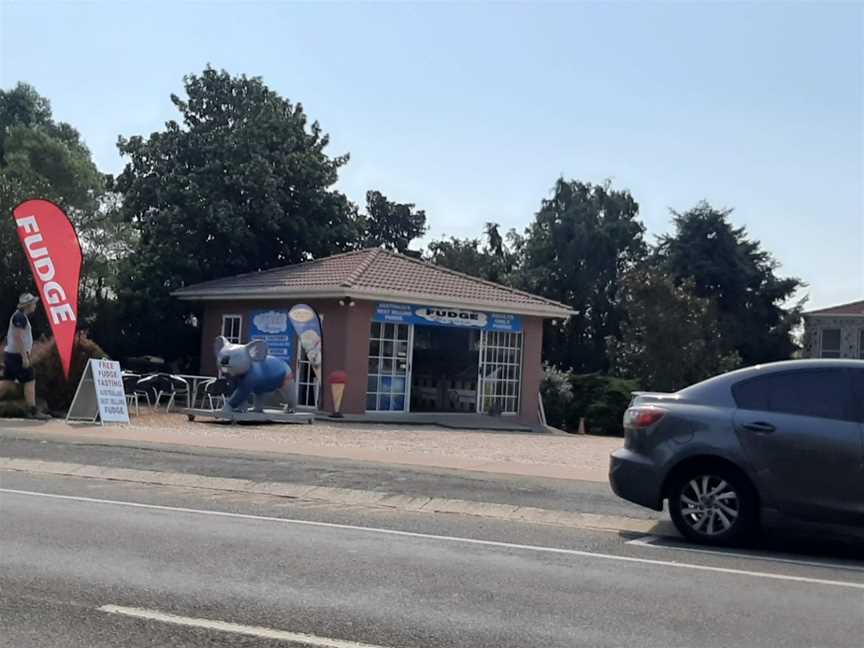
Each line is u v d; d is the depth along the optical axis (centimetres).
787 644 604
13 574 718
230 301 2527
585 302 4306
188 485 1194
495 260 4453
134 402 2158
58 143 3622
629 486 949
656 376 3391
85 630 593
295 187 2989
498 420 2412
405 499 1119
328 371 2261
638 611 669
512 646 585
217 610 642
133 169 2998
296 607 654
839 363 902
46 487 1144
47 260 1861
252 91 3084
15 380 1886
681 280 4234
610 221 4416
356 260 2522
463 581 739
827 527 873
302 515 1015
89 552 797
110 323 2744
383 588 710
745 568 818
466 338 2505
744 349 4375
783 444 880
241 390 1917
